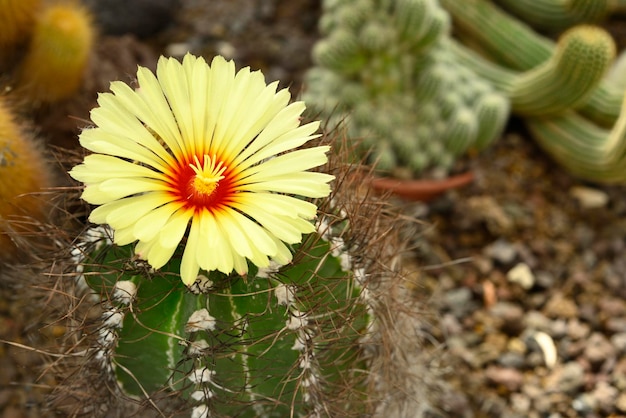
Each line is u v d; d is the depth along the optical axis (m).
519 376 0.45
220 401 0.33
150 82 0.32
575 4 0.56
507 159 0.55
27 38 0.45
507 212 0.51
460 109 0.51
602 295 0.49
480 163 0.54
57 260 0.34
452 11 0.56
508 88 0.54
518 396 0.45
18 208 0.38
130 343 0.33
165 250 0.30
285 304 0.32
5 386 0.41
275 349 0.33
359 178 0.37
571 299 0.49
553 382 0.45
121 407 0.34
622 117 0.48
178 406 0.33
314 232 0.33
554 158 0.55
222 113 0.32
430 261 0.49
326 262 0.34
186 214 0.31
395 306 0.37
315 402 0.34
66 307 0.34
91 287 0.33
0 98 0.41
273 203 0.31
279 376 0.33
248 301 0.32
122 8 0.56
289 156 0.32
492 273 0.49
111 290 0.33
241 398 0.33
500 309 0.48
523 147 0.56
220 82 0.32
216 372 0.33
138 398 0.34
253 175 0.32
